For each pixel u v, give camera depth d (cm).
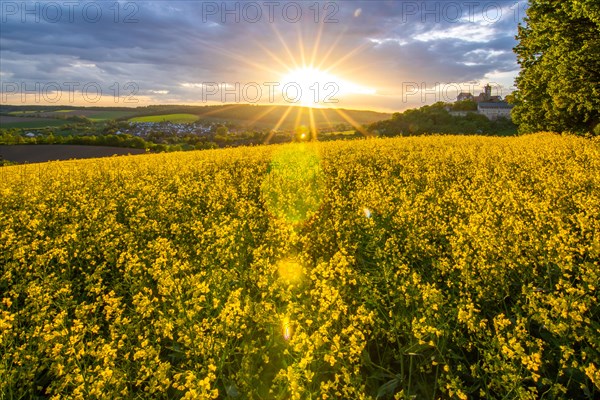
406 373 396
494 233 602
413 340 402
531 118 3166
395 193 1034
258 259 590
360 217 791
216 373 395
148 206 1050
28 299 500
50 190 1345
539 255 546
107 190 1248
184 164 1905
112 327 418
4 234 754
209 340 382
